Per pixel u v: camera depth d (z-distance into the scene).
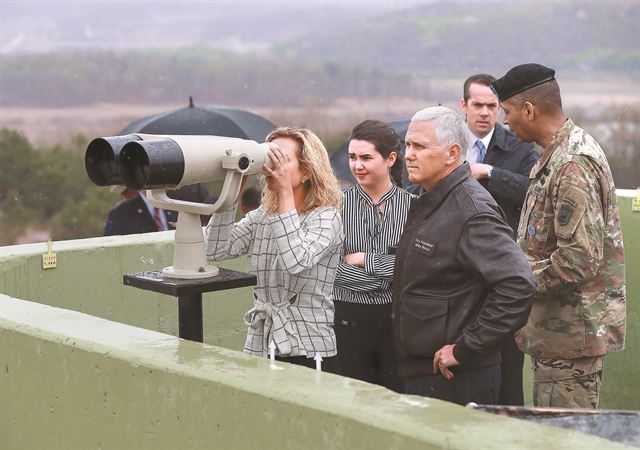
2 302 11.06
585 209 10.88
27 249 13.49
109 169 9.86
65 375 9.92
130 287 14.17
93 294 13.89
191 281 10.14
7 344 10.52
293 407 8.23
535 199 11.36
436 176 10.39
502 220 10.16
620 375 15.88
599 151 11.17
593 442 7.34
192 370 8.88
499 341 9.91
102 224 52.16
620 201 15.61
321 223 10.66
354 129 12.70
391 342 12.69
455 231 10.17
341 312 12.67
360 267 12.49
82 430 9.84
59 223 52.06
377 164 12.52
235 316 15.02
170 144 9.63
